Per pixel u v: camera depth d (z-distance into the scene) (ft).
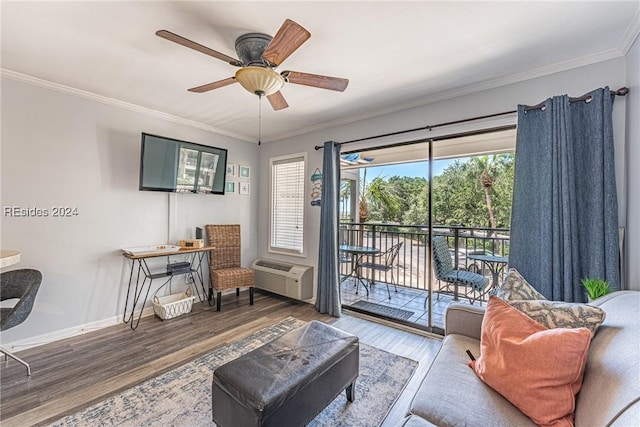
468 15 5.62
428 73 8.00
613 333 3.94
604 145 6.49
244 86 6.22
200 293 13.20
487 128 8.61
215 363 7.74
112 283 10.34
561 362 3.79
